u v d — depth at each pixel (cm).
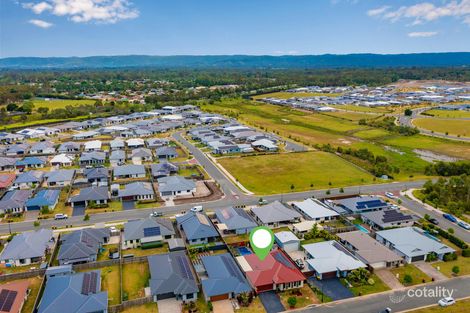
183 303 6300
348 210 10062
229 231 8844
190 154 16050
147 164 14475
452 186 11362
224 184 12212
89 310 5888
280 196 11212
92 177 12188
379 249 7762
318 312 6066
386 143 18712
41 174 12719
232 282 6544
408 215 9475
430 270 7344
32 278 6988
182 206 10369
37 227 9056
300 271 7050
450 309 6103
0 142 18062
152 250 8100
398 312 6047
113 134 19962
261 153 16138
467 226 9131
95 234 8206
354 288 6731
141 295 6488
